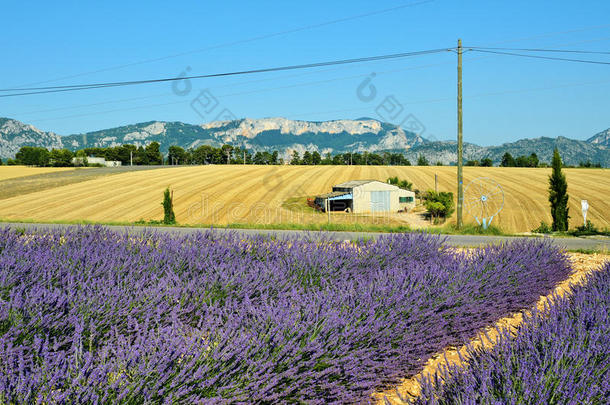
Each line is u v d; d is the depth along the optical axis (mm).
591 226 21438
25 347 3348
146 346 3234
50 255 6785
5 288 4984
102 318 4230
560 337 3797
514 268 7125
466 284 5977
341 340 3846
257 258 7500
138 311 4477
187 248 7602
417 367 4469
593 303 5234
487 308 5785
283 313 4145
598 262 10648
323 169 80625
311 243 8375
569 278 9102
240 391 3053
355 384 3703
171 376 3002
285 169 80125
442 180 67000
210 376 3125
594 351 3602
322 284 6184
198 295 5172
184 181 63875
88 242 8312
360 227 18625
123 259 6859
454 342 5340
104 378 2850
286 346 3506
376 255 7887
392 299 4867
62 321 3961
